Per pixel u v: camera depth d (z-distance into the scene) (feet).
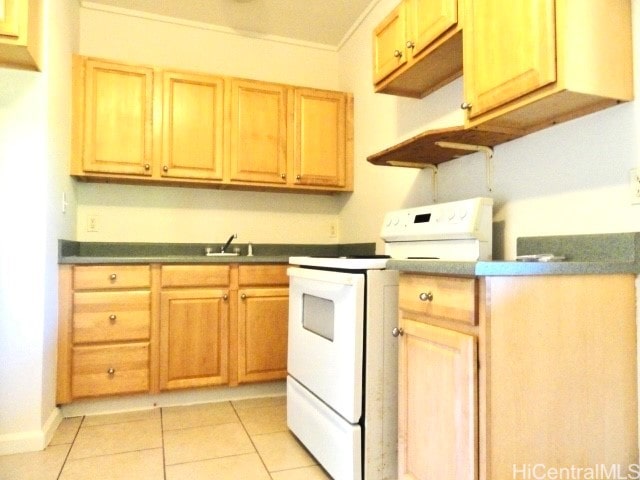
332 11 9.77
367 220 9.73
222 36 10.57
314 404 6.15
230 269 8.62
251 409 8.23
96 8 9.58
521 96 4.51
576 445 4.00
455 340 3.98
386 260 5.34
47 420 6.86
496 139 5.82
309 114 10.14
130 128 8.80
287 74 11.09
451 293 4.06
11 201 6.50
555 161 5.21
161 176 9.01
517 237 5.72
